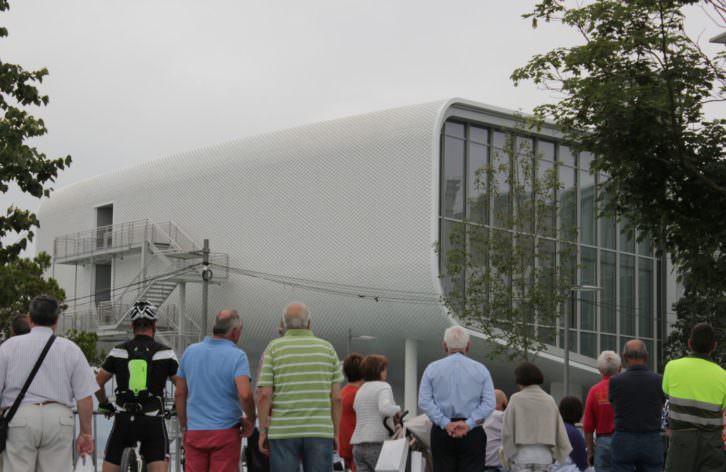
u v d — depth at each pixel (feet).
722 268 49.67
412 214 162.09
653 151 49.78
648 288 188.85
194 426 32.04
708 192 49.29
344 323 174.60
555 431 36.78
